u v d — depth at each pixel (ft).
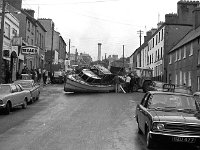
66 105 72.84
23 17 150.61
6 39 116.78
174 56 156.56
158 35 191.21
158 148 32.45
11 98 59.26
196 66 119.44
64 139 36.09
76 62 371.35
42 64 199.72
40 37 193.57
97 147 32.40
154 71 199.82
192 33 143.74
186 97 36.52
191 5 174.91
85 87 111.34
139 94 112.78
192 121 30.55
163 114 32.35
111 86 119.75
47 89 126.62
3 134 38.73
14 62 130.52
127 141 35.76
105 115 57.21
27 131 40.88
